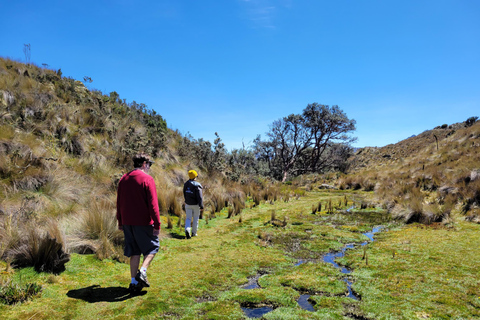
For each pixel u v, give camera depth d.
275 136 39.53
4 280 3.43
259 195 12.55
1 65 9.91
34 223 4.81
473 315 3.03
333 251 5.61
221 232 6.97
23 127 7.86
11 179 6.02
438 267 4.43
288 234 6.84
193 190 6.49
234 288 3.92
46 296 3.30
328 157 40.84
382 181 16.11
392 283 3.92
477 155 12.52
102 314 3.03
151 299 3.42
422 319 2.98
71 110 9.86
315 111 38.06
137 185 3.54
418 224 7.66
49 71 11.73
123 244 5.25
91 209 5.74
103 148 9.38
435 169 12.62
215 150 14.64
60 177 6.93
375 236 6.64
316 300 3.52
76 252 4.80
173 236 6.52
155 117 14.77
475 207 7.98
